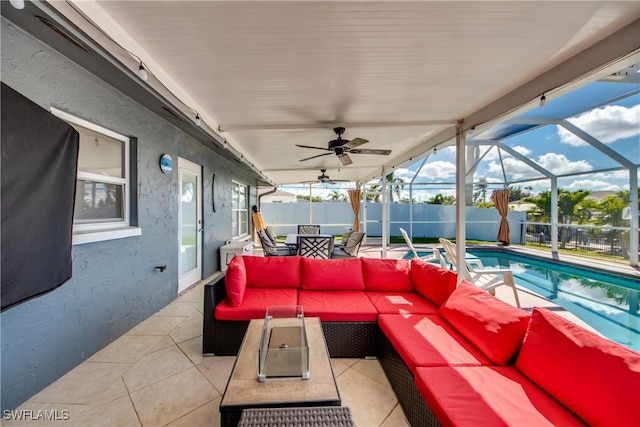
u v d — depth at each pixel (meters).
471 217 11.07
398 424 1.60
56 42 1.78
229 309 2.32
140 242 2.93
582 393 1.16
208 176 5.05
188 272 4.33
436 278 2.53
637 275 5.27
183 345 2.46
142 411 1.66
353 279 2.91
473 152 9.93
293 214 12.39
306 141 4.78
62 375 1.98
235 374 1.42
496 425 1.12
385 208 7.34
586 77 2.09
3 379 1.58
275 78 2.46
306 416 1.10
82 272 2.16
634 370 1.06
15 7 1.32
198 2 1.53
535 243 9.17
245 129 3.90
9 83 1.62
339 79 2.49
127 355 2.28
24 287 1.47
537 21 1.73
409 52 2.07
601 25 1.77
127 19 1.67
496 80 2.54
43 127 1.59
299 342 1.70
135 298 2.85
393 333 1.94
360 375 2.08
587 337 1.28
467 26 1.78
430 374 1.46
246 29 1.78
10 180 1.41
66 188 1.76
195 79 2.47
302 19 1.68
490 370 1.51
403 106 3.18
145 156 3.01
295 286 2.93
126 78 2.27
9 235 1.40
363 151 4.13
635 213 6.00
